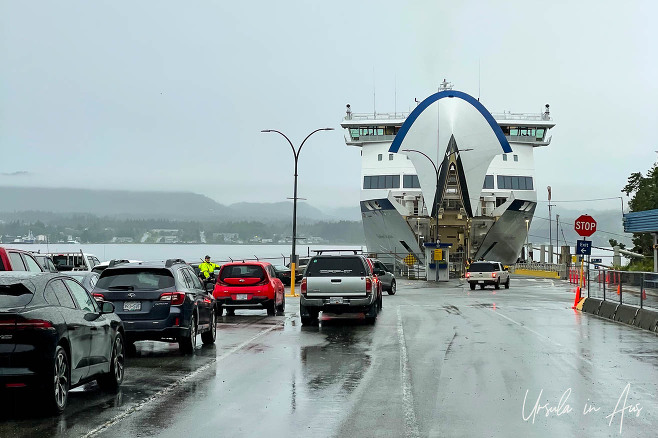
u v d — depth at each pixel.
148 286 14.90
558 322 22.75
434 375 12.41
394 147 55.03
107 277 15.09
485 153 53.03
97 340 10.49
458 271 58.72
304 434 8.23
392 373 12.63
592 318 24.27
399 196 58.62
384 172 60.34
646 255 53.88
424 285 50.19
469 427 8.57
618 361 14.12
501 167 60.03
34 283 9.38
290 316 25.38
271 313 25.19
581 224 28.44
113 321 11.31
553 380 11.91
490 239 59.22
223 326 21.59
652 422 8.89
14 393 9.41
